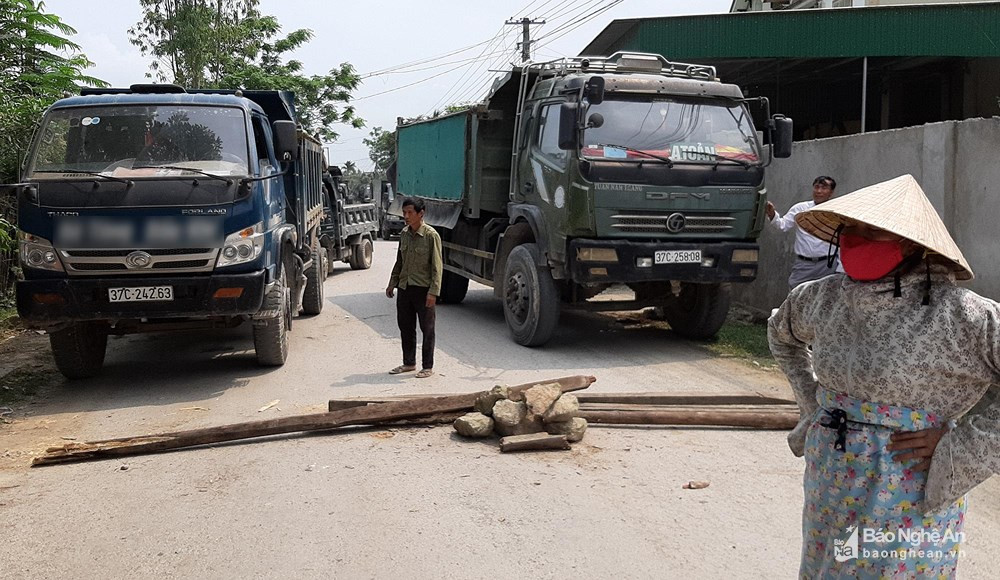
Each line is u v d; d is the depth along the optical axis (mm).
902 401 2357
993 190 7160
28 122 11305
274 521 4480
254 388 7637
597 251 8188
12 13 11555
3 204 11492
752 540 4145
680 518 4434
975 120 7320
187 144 7727
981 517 4445
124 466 5488
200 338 10445
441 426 6164
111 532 4391
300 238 10555
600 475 5109
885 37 15086
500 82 10398
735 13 15195
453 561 3953
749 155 8648
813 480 2553
